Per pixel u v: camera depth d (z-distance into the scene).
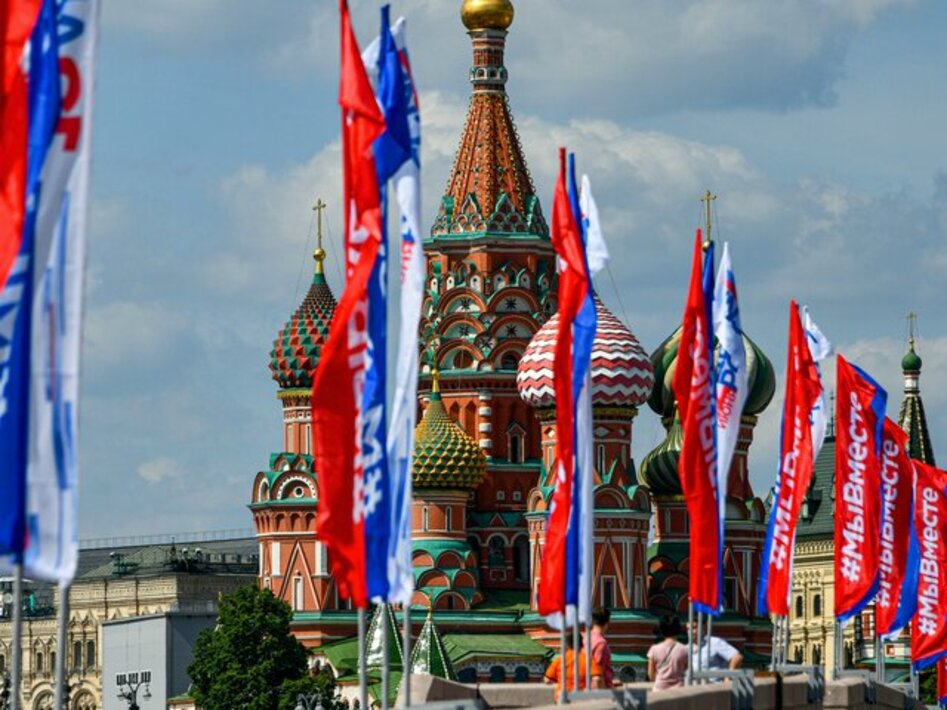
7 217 78.50
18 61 79.06
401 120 95.94
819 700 125.81
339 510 92.62
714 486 118.88
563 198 106.69
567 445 105.31
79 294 79.12
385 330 93.31
